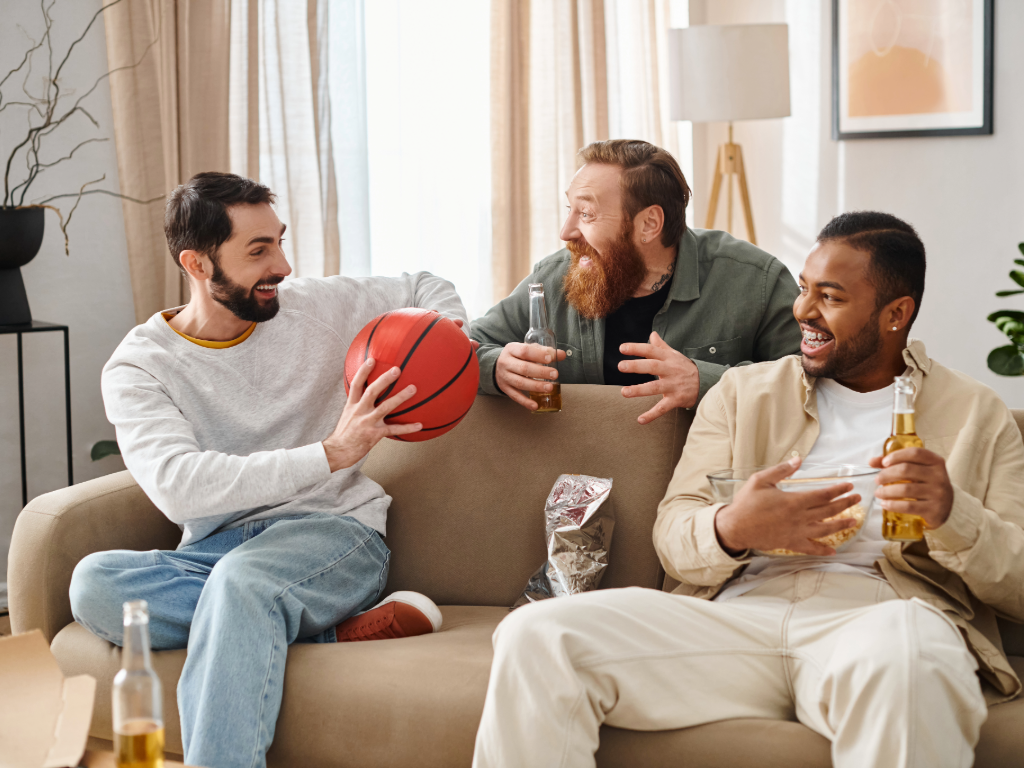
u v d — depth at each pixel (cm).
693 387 180
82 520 175
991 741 127
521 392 190
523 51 368
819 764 124
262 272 181
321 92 320
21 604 171
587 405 194
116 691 98
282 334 191
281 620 158
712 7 468
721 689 136
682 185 206
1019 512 147
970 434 152
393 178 356
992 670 137
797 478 151
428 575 194
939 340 397
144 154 291
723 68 369
